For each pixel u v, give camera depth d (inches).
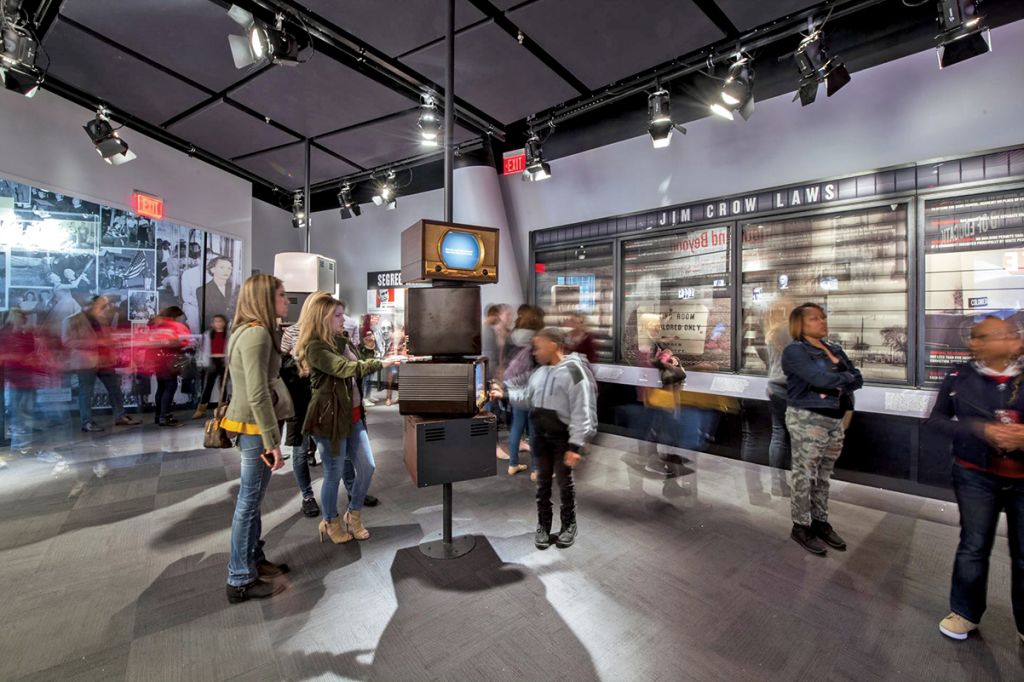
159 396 204.7
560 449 100.0
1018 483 67.0
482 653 68.7
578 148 199.9
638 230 182.2
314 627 74.1
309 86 164.9
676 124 161.3
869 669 65.7
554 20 130.2
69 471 145.3
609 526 110.7
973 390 70.1
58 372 185.6
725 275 162.1
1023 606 68.4
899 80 129.5
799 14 125.9
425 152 221.9
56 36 138.8
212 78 160.7
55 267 188.2
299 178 259.0
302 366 99.0
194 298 237.8
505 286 218.8
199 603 79.8
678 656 68.2
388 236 279.9
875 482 134.0
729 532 107.7
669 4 123.9
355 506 102.6
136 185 197.3
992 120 117.0
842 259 140.1
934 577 89.0
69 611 77.1
